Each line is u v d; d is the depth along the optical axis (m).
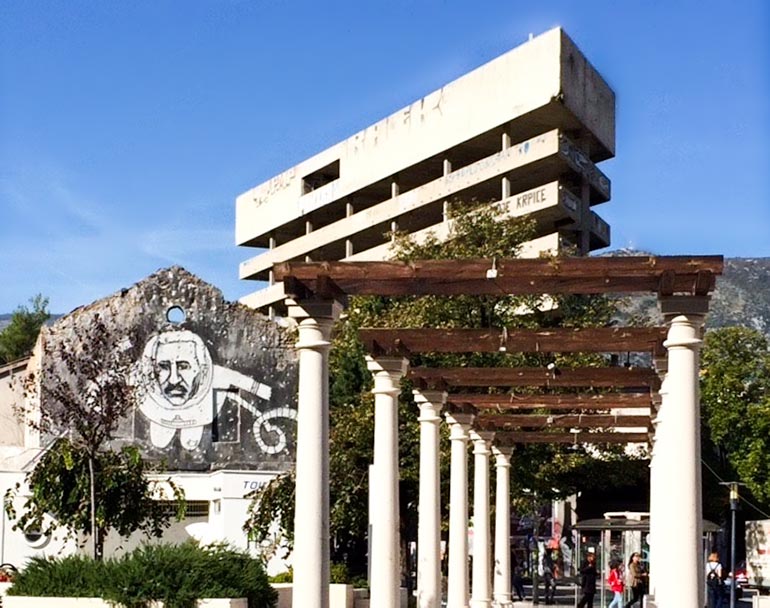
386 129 75.31
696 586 13.77
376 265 13.90
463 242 40.25
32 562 22.45
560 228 63.97
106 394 28.47
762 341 55.19
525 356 33.56
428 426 21.03
